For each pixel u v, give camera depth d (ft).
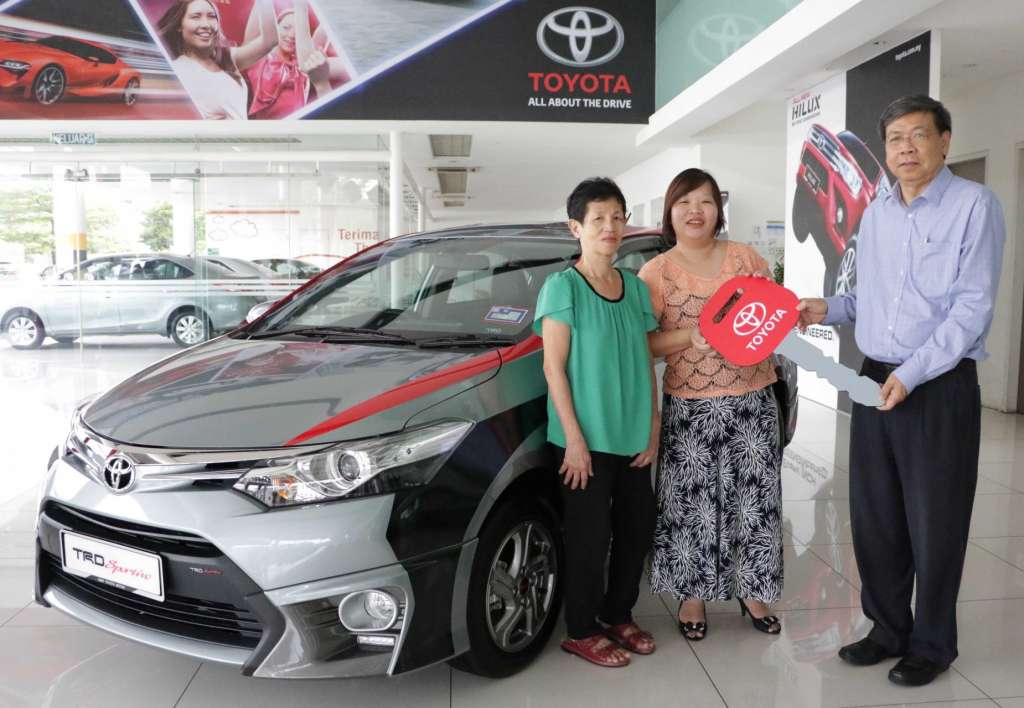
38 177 24.30
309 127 25.88
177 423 6.75
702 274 7.95
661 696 7.17
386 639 6.34
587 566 7.53
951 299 6.93
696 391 7.91
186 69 25.36
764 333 7.09
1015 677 7.47
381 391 6.86
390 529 6.20
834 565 10.23
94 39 25.09
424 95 26.09
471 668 7.03
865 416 7.64
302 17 25.55
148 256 24.66
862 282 7.58
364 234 25.94
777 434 8.06
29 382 24.68
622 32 26.76
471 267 9.48
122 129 25.58
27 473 14.99
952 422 7.01
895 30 17.34
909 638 7.67
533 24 26.30
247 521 6.09
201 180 24.67
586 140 30.60
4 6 24.82
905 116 6.85
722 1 21.75
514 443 7.13
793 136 23.52
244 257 25.02
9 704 7.06
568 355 7.36
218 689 7.32
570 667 7.70
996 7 15.92
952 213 6.89
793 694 7.20
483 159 37.58
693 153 30.25
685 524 8.02
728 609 9.04
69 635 8.38
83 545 6.88
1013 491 13.52
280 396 6.97
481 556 6.79
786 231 24.17
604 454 7.40
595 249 7.36
